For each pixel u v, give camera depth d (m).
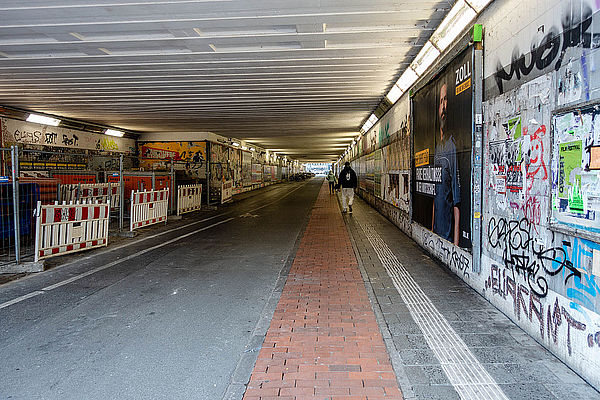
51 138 16.27
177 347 3.92
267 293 5.64
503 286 4.58
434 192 7.41
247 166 33.62
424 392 3.00
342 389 3.05
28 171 14.10
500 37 4.59
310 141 31.97
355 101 13.65
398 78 10.31
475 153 5.22
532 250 3.88
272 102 13.62
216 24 6.58
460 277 6.12
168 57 8.34
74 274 6.76
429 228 7.84
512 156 4.30
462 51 5.65
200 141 22.89
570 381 3.10
